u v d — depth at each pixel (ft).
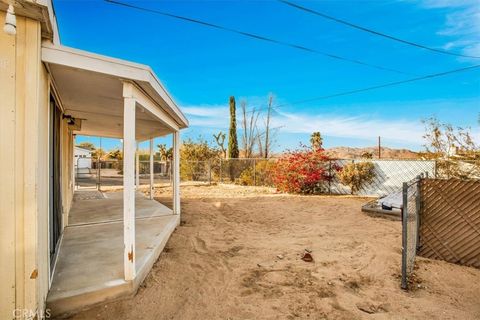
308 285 10.77
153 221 18.62
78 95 12.34
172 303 9.17
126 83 9.43
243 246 15.71
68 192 21.08
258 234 18.43
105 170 96.48
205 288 10.37
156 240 14.06
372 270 12.28
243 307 9.04
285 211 26.71
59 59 7.73
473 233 12.76
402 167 36.27
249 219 23.21
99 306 8.57
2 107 6.49
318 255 14.20
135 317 8.23
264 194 39.60
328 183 41.14
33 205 6.79
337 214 25.23
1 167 6.48
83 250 12.36
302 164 40.60
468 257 12.87
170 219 19.24
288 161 41.63
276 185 44.24
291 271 12.12
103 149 115.55
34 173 6.80
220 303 9.28
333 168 40.93
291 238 17.46
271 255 14.20
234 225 20.95
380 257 13.79
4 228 6.51
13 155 6.59
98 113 17.92
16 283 6.60
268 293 10.07
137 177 38.04
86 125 25.35
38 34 6.91
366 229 19.65
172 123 18.56
